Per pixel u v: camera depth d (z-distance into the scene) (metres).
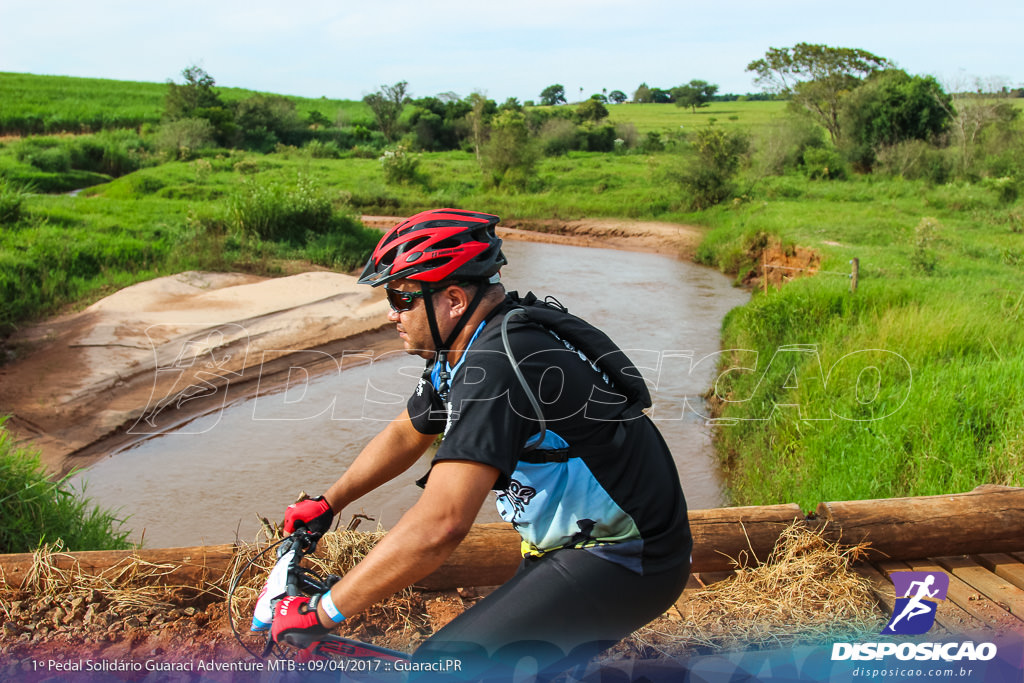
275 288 13.24
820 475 6.05
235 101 52.06
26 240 13.45
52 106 51.59
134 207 19.89
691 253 21.06
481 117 41.91
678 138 47.94
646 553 1.62
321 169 35.25
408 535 1.48
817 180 29.53
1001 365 6.57
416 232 1.64
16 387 8.53
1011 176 24.11
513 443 1.51
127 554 2.74
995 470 5.21
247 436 7.80
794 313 9.92
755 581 2.86
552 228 25.05
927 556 3.07
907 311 8.95
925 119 30.19
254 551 2.78
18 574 2.64
